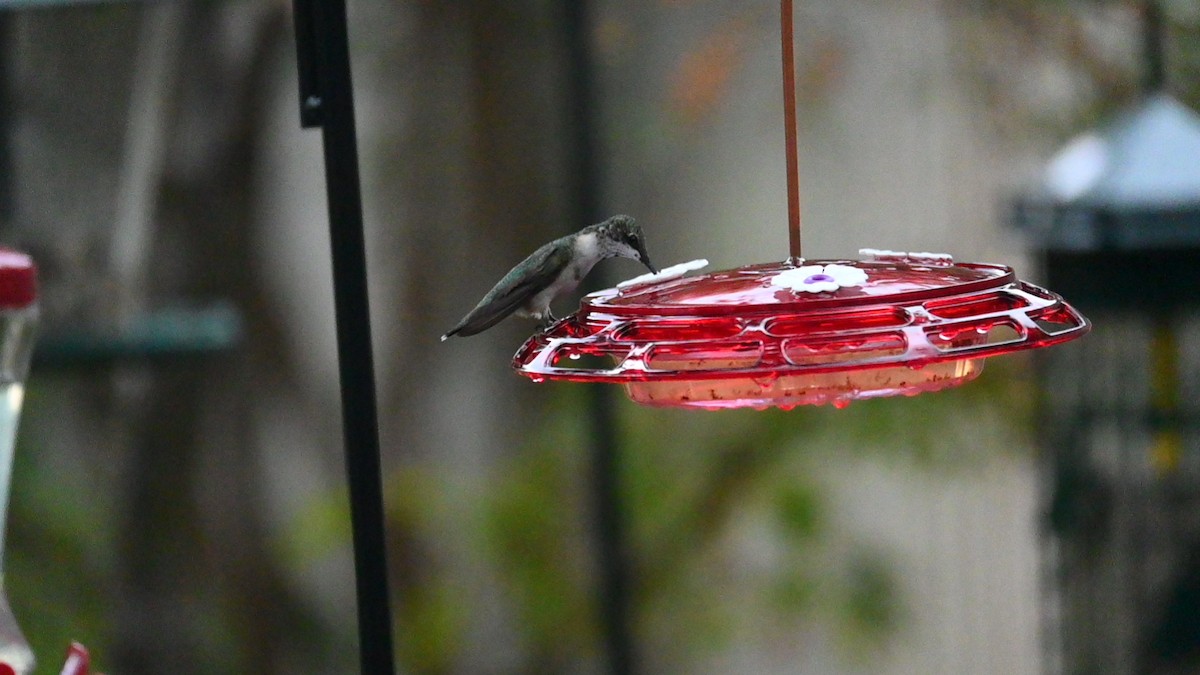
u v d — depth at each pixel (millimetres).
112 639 14883
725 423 13789
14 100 10461
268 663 15625
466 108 15328
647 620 14086
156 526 15281
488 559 14586
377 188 15656
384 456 16031
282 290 15875
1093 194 7793
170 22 13430
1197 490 8156
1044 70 11766
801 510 13344
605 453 11086
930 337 3914
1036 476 10828
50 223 12297
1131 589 8344
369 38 14906
